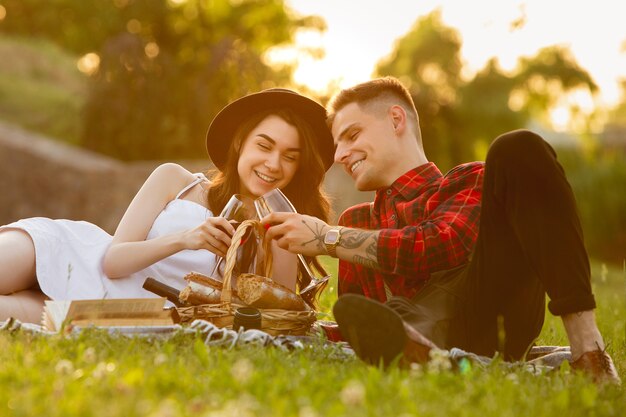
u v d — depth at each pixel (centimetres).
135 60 1842
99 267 348
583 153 1894
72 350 250
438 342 262
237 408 181
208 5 2023
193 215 364
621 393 234
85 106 1866
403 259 283
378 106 323
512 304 275
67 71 2295
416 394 205
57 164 1498
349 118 324
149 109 1842
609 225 1691
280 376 221
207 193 379
